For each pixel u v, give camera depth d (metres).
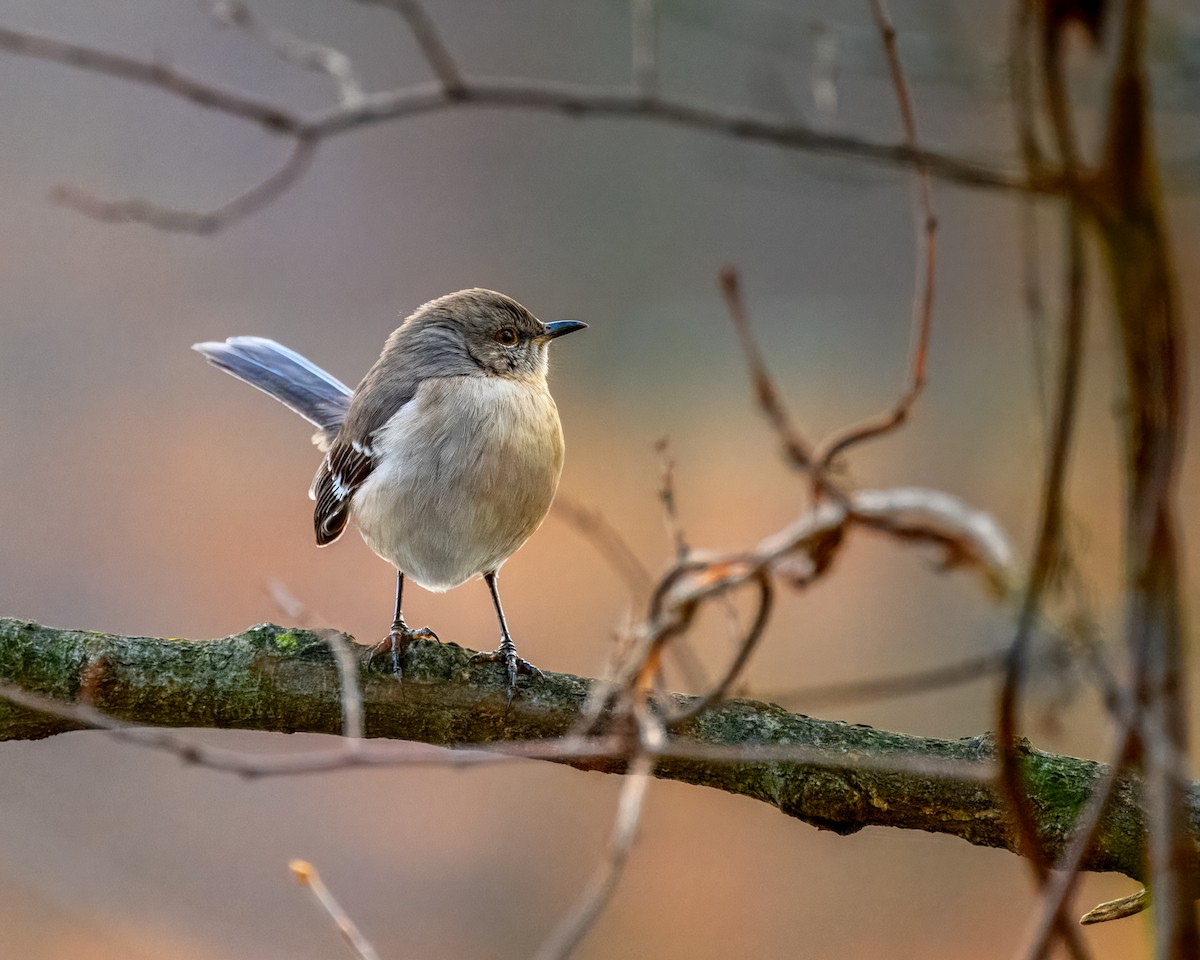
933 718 12.67
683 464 17.12
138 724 6.05
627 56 20.73
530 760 5.12
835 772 5.74
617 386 18.62
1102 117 4.10
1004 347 16.89
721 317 19.50
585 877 12.20
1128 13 4.03
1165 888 3.88
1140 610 4.06
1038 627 4.68
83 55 4.44
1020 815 4.18
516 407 7.75
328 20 20.45
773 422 5.29
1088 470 12.04
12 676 5.92
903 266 18.77
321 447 9.60
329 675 6.06
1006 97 8.16
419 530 7.67
